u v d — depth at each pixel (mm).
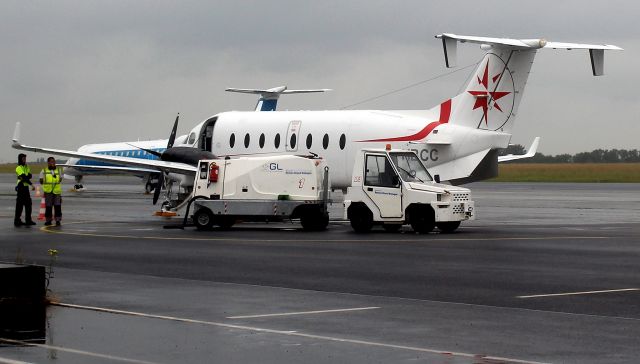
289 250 26188
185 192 44500
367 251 25797
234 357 11688
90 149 86125
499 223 38562
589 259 23500
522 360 11523
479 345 12453
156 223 38656
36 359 11523
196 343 12570
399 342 12672
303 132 45906
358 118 44250
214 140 49219
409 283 18969
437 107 42094
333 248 26750
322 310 15477
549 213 46469
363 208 33406
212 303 16250
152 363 11344
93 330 13531
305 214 34750
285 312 15258
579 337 13031
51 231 33719
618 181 125500
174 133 48969
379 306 15922
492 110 40375
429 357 11688
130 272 20969
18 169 36594
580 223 38438
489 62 40188
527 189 89938
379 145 43125
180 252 25656
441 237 30656
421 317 14766
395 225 33750
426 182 33281
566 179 127812
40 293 15969
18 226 36469
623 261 22969
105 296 17078
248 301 16516
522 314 15039
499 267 21766
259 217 34750
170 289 18047
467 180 41500
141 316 14812
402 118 42906
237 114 49312
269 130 47312
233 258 24000
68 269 21562
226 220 35500
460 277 19906
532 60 39625
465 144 40625
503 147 40125
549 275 20203
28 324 14000
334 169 44938
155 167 44031
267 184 35344
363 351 12062
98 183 121000
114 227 36094
